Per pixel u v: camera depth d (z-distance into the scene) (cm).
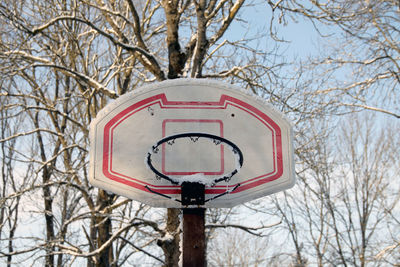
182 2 875
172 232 823
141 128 502
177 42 842
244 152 496
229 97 515
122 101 512
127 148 495
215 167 491
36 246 1022
